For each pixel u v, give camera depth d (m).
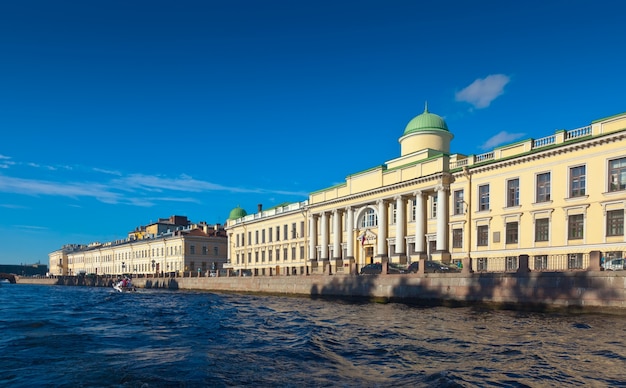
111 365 12.90
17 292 67.31
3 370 12.46
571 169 35.03
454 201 44.06
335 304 36.00
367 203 54.44
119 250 122.50
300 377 11.52
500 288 28.77
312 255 63.69
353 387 10.55
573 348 14.92
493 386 10.55
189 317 26.61
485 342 16.28
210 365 12.80
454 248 43.47
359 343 16.39
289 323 22.98
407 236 48.94
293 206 70.19
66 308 34.00
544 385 10.66
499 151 40.56
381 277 37.62
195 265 97.00
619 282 23.42
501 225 39.31
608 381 11.02
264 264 76.38
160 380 11.23
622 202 31.48
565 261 34.47
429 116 53.97
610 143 32.56
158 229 122.50
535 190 37.12
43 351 15.23
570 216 34.69
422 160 47.12
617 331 18.69
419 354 14.27
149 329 21.03
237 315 27.61
